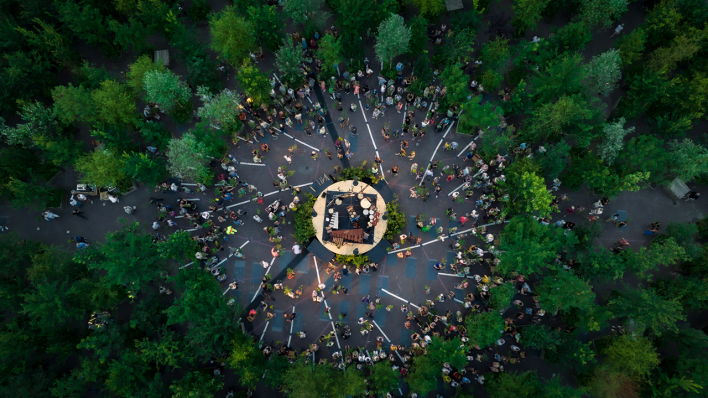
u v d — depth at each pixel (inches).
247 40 1712.6
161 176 1659.7
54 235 1721.2
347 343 1624.0
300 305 1657.2
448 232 1720.0
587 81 1685.5
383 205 1700.3
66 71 1883.6
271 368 1450.5
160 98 1608.0
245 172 1779.0
